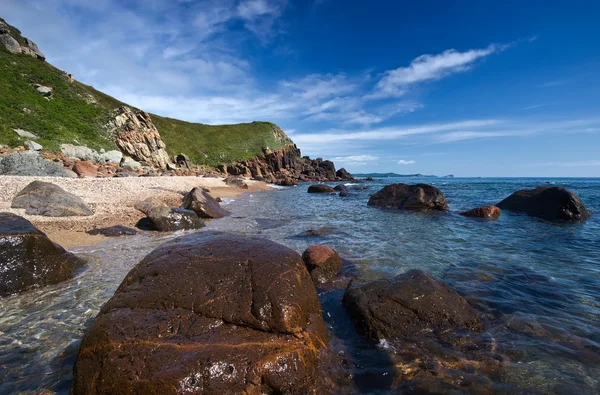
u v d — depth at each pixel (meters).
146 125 47.09
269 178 57.06
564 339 4.18
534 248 8.89
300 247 8.91
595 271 6.90
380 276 6.58
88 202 14.01
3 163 18.08
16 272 5.58
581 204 13.97
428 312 4.46
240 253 4.25
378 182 63.00
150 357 2.95
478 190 33.44
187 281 3.79
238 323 3.41
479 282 6.22
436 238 10.15
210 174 46.16
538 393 3.20
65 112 38.72
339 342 4.18
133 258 7.62
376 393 3.26
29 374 3.45
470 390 3.26
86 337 3.21
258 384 2.96
